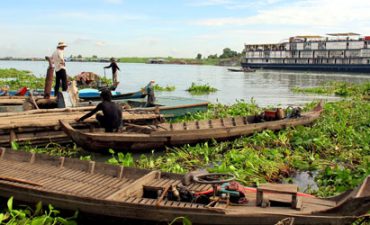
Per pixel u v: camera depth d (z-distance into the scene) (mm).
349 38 86000
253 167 10664
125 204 6496
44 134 13008
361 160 11898
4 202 7867
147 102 19141
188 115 18438
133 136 12125
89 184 7891
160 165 11312
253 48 104000
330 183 9977
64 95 18141
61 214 7156
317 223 5711
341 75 78062
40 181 8031
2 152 9695
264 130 15016
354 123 17172
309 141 13492
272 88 45156
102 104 12562
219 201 6406
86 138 11578
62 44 17031
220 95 36062
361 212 5555
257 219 5875
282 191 6047
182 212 6188
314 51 91438
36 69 84500
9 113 14070
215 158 12477
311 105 23891
